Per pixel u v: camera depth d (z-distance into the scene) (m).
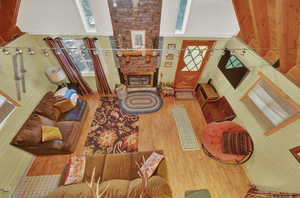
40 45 4.20
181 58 4.77
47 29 3.80
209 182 3.23
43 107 3.87
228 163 3.20
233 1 3.22
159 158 2.89
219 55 4.70
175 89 5.85
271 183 2.68
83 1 3.54
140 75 5.21
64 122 3.89
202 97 5.13
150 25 3.83
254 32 3.15
